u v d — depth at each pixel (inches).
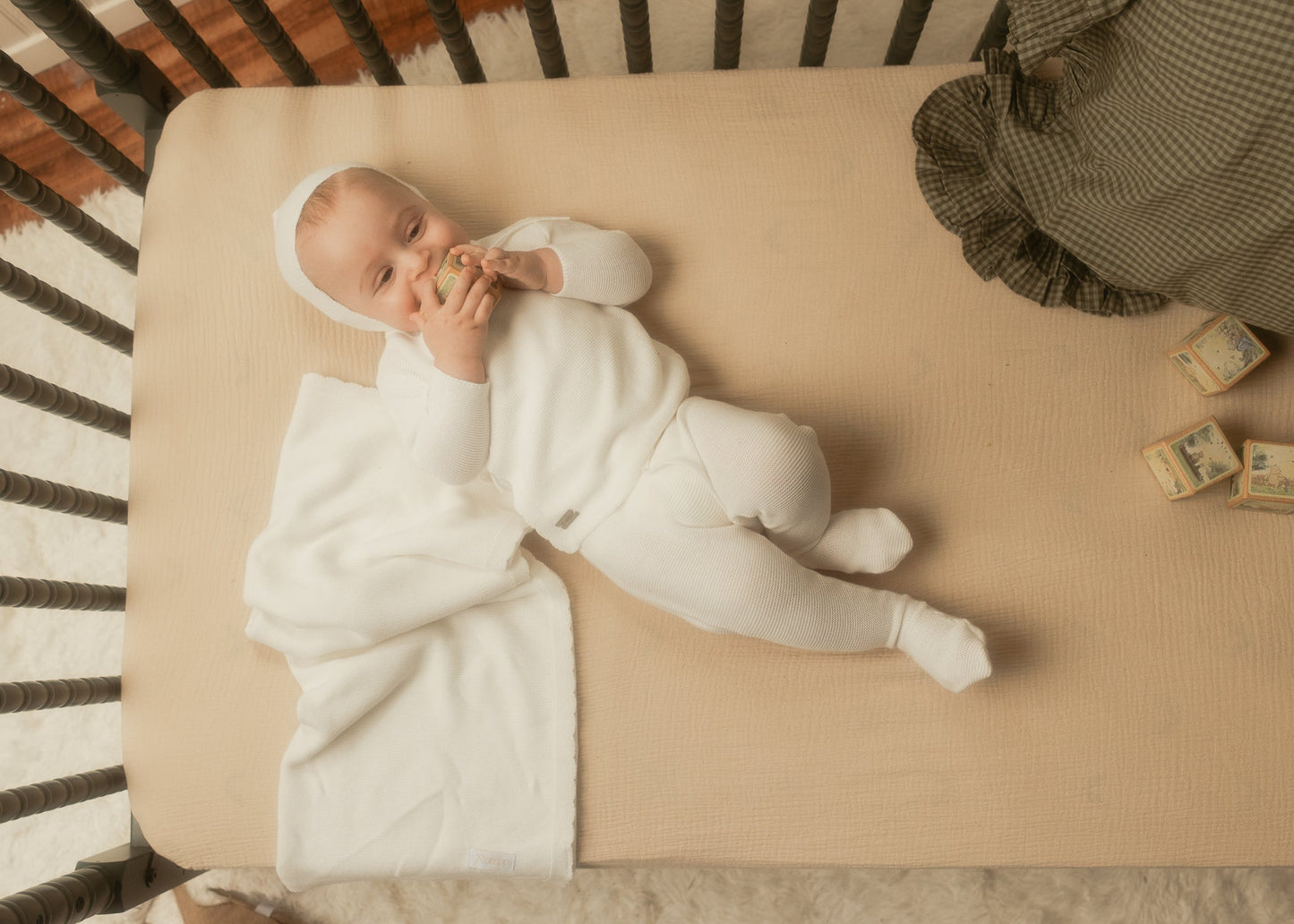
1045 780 43.8
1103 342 46.3
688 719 45.2
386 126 49.7
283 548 45.9
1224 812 43.2
